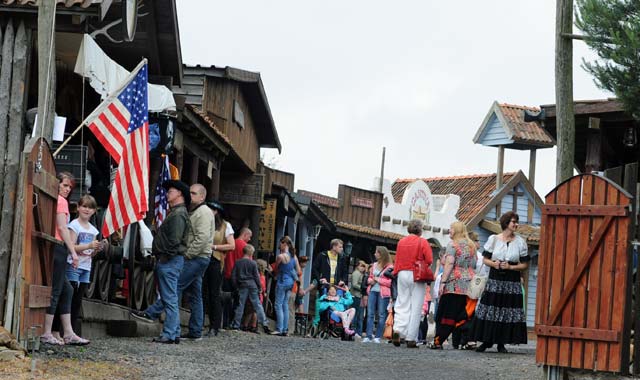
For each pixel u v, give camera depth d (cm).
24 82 1180
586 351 1074
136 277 1634
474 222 4203
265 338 1794
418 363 1323
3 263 1076
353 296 2419
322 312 2331
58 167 1368
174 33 1780
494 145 4262
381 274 2080
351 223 3972
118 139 1338
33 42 1334
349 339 2275
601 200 1072
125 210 1352
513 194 4288
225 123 2633
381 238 3828
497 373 1228
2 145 1165
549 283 1093
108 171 1716
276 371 1170
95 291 1454
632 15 1483
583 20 1504
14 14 1183
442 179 4781
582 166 2245
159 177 1744
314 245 3706
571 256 1084
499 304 1575
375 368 1241
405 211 4241
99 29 1445
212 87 2622
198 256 1482
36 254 1077
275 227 3078
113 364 1085
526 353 1605
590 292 1074
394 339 1712
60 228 1173
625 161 2109
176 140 1914
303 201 3103
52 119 1201
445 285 1681
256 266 2022
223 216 1716
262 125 3034
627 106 1509
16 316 1038
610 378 1067
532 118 1950
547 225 1096
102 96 1342
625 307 1062
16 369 961
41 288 1093
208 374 1095
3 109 1172
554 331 1086
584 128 1956
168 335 1410
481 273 1766
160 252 1407
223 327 1981
